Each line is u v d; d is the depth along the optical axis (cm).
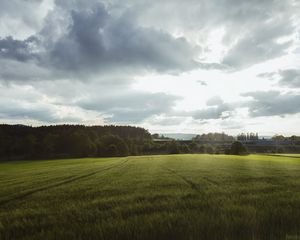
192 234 595
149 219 721
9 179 2747
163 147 16312
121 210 884
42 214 906
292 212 763
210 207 870
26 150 13062
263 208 838
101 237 606
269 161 5062
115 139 14725
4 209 1066
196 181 1781
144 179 2044
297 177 2016
